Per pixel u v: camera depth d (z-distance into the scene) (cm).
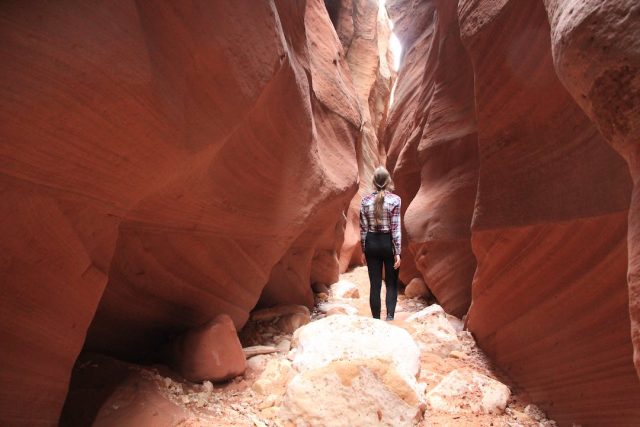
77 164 148
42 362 154
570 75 131
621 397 201
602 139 209
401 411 217
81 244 162
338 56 691
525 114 270
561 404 238
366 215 425
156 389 221
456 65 495
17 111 122
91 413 193
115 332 255
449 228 463
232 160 272
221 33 208
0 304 137
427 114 596
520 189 273
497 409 243
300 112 361
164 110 171
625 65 109
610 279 206
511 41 277
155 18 169
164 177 194
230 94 221
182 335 269
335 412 212
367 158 1219
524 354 279
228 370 262
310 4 615
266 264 369
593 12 117
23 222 139
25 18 120
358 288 712
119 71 144
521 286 276
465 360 317
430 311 400
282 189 360
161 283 259
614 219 200
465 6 331
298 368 256
